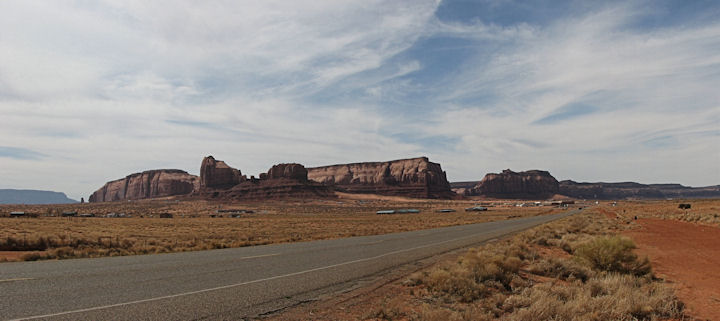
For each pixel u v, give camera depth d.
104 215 115.31
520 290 8.58
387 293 8.39
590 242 12.66
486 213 113.19
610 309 6.79
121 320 5.85
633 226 34.06
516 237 21.62
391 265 12.42
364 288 8.84
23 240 20.67
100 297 7.29
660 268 13.24
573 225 32.84
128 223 59.75
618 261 11.36
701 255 16.50
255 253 16.08
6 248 20.05
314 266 12.10
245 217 102.50
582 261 12.14
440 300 7.70
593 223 37.00
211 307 6.82
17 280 8.84
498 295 7.79
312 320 6.31
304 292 8.30
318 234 34.09
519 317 6.17
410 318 6.49
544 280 10.14
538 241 20.33
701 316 7.27
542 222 44.75
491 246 16.28
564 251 17.67
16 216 91.12
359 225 52.75
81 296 7.32
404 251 16.70
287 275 10.36
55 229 39.94
